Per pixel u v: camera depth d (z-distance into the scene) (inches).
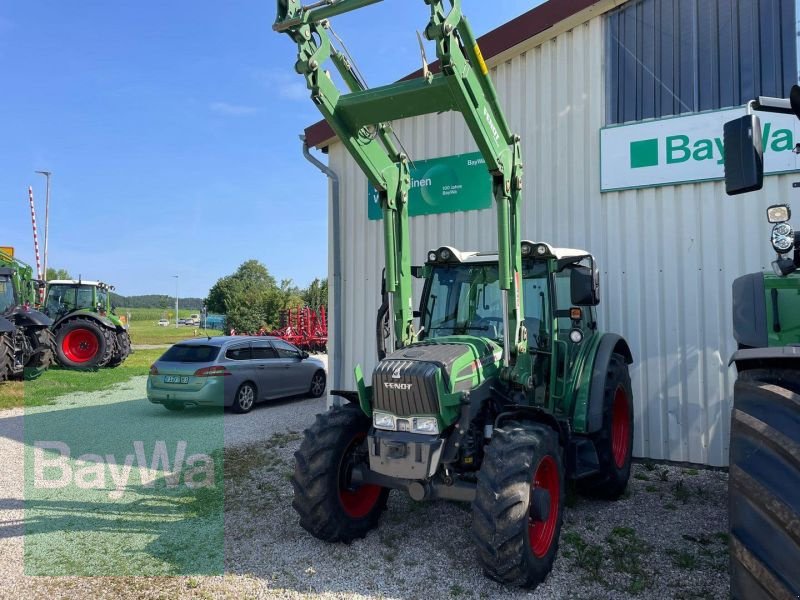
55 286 650.2
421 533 171.2
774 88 232.1
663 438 245.3
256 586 140.1
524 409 152.3
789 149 226.8
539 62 279.0
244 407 378.9
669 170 246.8
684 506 191.8
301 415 373.4
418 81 141.6
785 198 227.9
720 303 236.8
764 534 77.1
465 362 153.7
